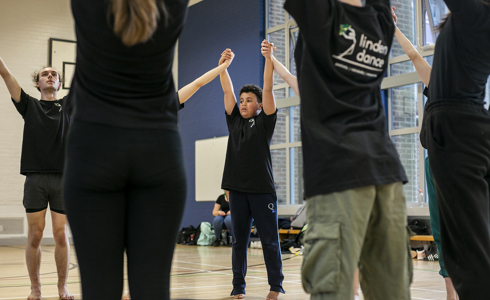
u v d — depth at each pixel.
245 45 10.29
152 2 1.26
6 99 9.77
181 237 10.00
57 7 10.42
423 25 7.88
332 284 1.40
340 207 1.43
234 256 3.58
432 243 7.16
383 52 1.62
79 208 1.35
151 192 1.42
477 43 1.94
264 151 3.47
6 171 9.67
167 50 1.38
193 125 11.26
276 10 10.05
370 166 1.46
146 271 1.39
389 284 1.53
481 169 2.01
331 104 1.49
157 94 1.42
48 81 3.39
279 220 8.84
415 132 7.78
